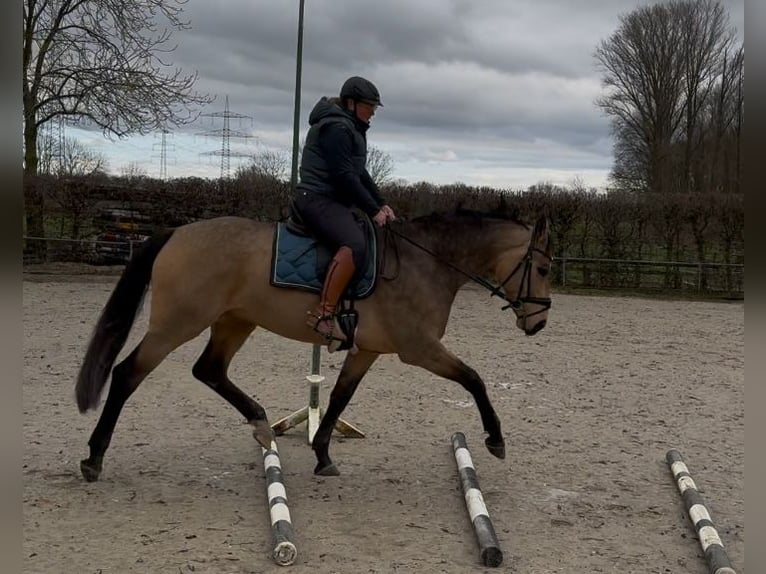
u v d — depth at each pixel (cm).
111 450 560
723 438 646
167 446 577
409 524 445
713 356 1028
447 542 421
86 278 1631
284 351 987
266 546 406
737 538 440
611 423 688
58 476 498
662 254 1838
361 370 523
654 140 3356
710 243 1794
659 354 1035
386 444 608
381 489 504
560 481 530
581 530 445
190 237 475
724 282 1769
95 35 1698
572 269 1833
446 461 568
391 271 482
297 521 443
